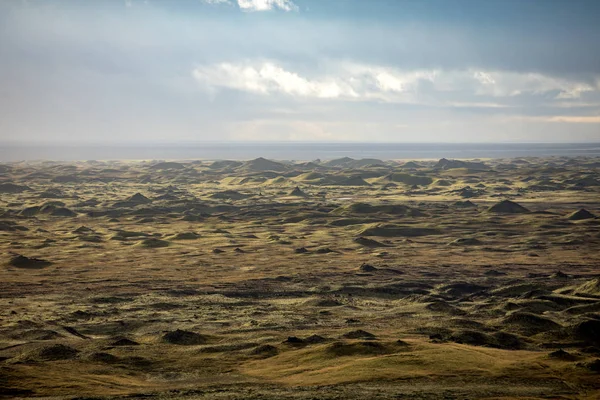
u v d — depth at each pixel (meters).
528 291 143.00
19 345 99.06
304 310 128.38
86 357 91.31
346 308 129.88
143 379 82.62
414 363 86.56
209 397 72.12
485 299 140.88
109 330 111.25
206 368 87.38
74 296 137.88
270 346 96.06
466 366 85.88
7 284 149.62
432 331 110.31
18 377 80.12
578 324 110.69
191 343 100.75
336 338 102.00
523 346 103.50
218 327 112.94
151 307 128.62
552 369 86.25
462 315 125.38
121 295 139.75
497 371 84.31
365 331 106.25
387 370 83.62
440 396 73.12
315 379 80.75
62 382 78.50
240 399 71.19
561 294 140.38
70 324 114.50
